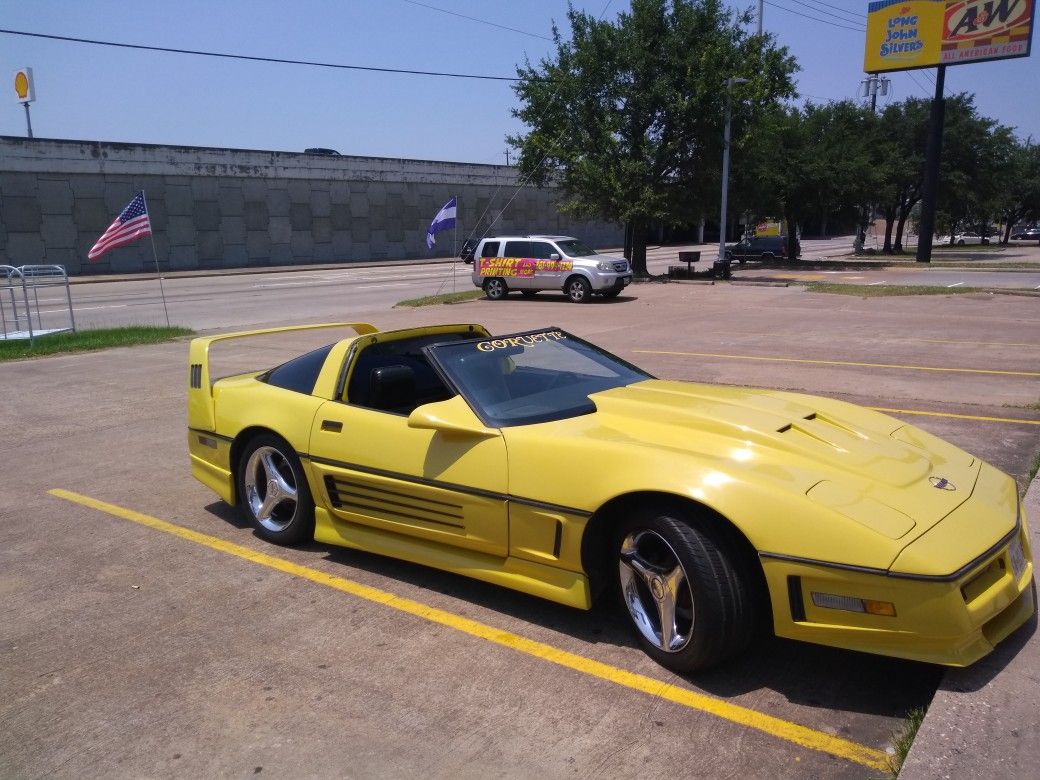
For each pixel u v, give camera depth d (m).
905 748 2.93
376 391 4.77
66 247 37.94
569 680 3.55
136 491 6.40
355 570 4.80
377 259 50.72
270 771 3.01
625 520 3.63
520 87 29.64
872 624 3.09
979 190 48.19
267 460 5.26
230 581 4.69
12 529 5.61
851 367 10.84
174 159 41.16
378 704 3.41
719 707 3.31
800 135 38.59
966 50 35.75
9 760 3.12
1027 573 3.54
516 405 4.36
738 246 44.12
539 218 60.00
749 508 3.24
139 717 3.37
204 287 31.69
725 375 10.42
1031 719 2.97
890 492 3.39
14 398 10.39
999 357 11.41
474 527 4.12
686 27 27.73
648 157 28.48
